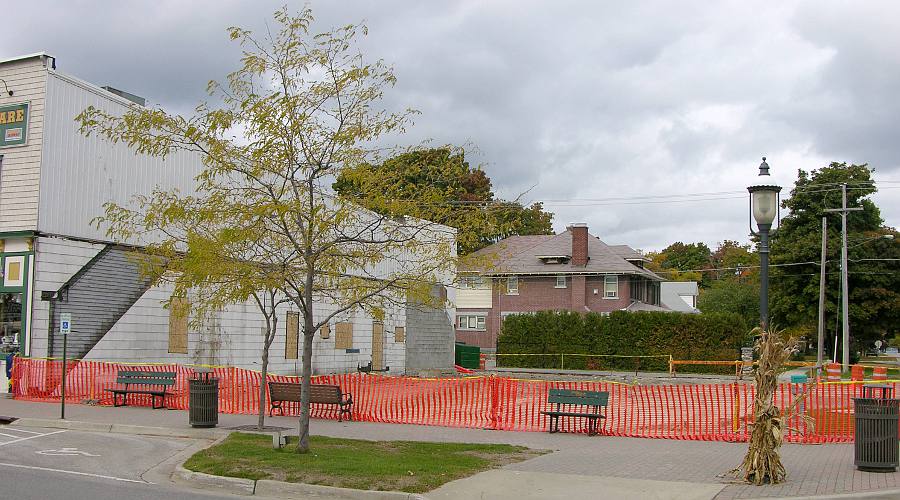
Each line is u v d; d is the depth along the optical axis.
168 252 14.65
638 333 47.00
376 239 14.39
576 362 48.00
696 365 45.81
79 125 23.22
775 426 10.82
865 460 11.65
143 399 20.91
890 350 118.50
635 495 10.16
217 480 11.07
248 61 12.53
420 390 23.75
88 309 23.17
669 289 86.00
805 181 56.12
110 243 24.08
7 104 22.58
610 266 56.88
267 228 12.45
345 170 12.50
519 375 40.66
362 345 36.19
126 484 11.04
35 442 14.52
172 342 26.16
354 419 18.61
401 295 13.51
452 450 13.73
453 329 43.75
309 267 12.55
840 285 52.16
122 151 24.80
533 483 10.85
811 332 57.84
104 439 15.09
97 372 22.22
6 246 22.20
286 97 12.15
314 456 12.40
